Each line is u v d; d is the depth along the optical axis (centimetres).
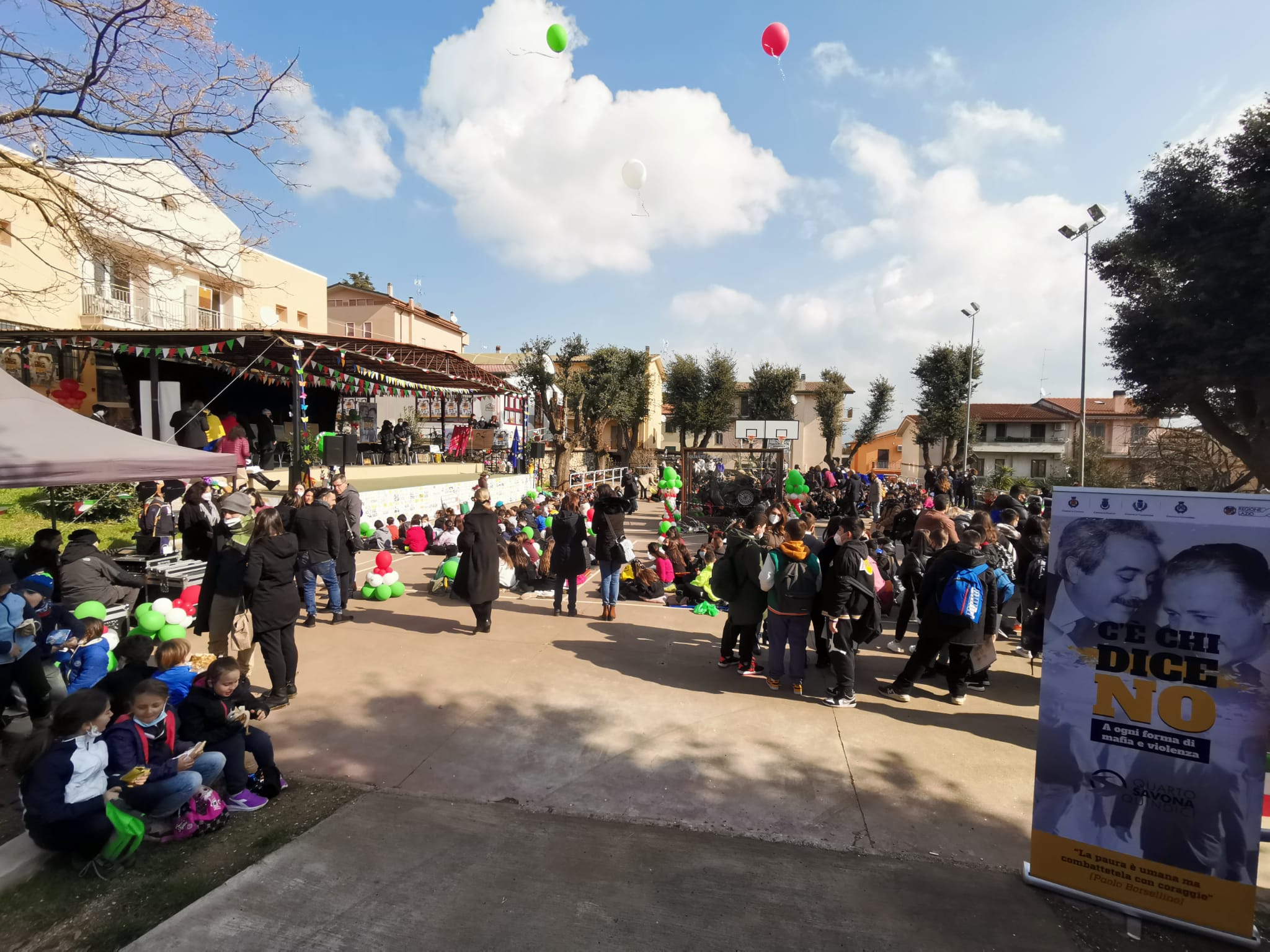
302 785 388
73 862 300
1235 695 270
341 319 3509
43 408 573
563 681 564
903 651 691
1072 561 300
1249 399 1587
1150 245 1664
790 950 258
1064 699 301
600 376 3653
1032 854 306
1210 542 275
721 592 592
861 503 2069
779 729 480
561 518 790
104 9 621
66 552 564
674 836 341
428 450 2389
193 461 596
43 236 746
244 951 252
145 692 326
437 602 858
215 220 1445
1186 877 277
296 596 504
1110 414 4266
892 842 341
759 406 4209
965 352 3634
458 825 346
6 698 421
